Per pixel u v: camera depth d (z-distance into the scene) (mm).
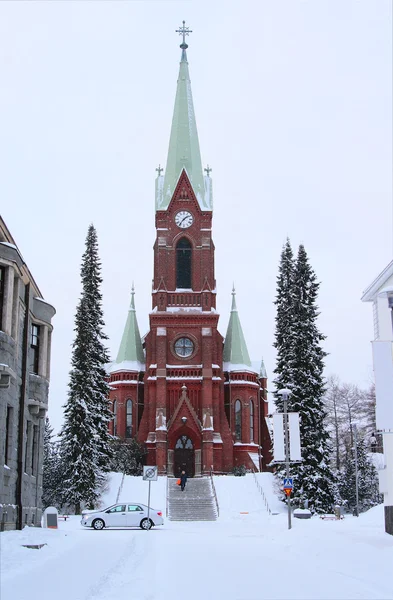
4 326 30234
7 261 30438
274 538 33781
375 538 29500
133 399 91875
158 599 14492
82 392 65938
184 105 99188
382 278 33688
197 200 93938
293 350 66812
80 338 67125
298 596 14906
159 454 84312
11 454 32875
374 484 80875
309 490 63625
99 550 25516
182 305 90562
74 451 65125
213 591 15859
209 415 85875
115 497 68750
